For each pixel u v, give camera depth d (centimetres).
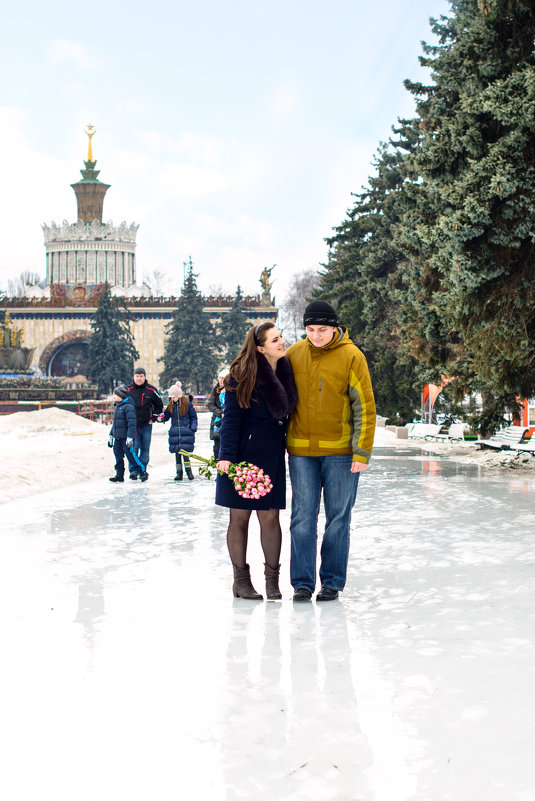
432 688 389
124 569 689
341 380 579
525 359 1595
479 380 1789
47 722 354
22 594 598
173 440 1515
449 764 306
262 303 10269
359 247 4684
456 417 2839
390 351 3825
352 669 420
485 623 507
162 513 1053
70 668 427
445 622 511
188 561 725
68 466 1597
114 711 365
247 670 420
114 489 1362
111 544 815
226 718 355
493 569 673
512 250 1514
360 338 4438
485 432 2130
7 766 311
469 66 1652
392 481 1437
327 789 289
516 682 396
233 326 9206
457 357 2050
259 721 351
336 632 491
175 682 402
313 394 582
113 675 415
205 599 583
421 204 1861
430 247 1828
